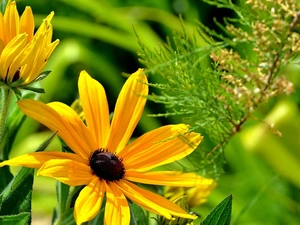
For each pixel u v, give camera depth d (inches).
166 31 66.4
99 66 64.7
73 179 18.4
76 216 17.9
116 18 62.8
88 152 19.4
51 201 54.4
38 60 18.6
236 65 17.7
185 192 22.7
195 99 18.1
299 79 44.8
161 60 18.4
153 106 62.9
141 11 65.7
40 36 18.4
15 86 18.6
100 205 18.3
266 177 55.3
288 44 17.3
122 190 18.8
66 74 69.6
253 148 49.7
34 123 58.4
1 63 18.4
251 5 18.0
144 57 18.9
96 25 63.5
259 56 17.6
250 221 53.9
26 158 18.2
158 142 18.6
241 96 17.5
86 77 19.9
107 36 61.9
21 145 57.2
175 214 18.5
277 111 49.6
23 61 18.4
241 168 56.1
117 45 68.6
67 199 19.9
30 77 18.7
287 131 49.4
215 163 18.4
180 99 18.3
